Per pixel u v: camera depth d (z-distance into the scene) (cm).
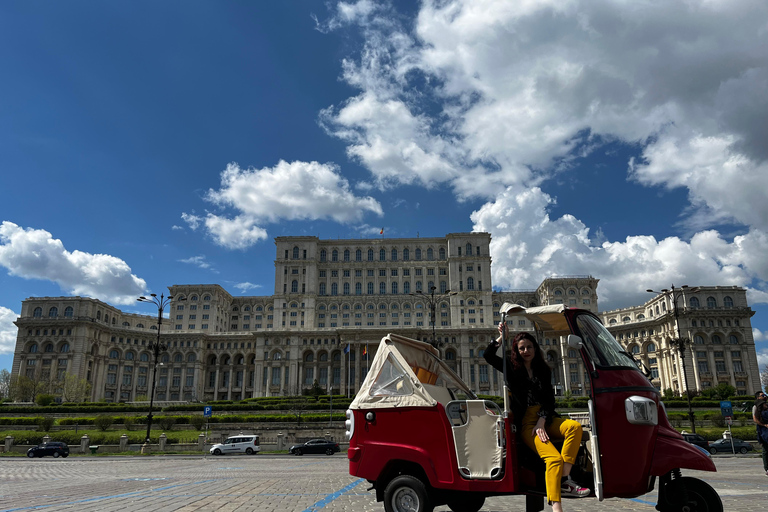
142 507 1093
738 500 1118
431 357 1008
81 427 7488
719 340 12431
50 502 1191
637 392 744
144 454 4666
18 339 13750
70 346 13538
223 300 17175
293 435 5609
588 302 15388
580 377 13262
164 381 14975
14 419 7562
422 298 15612
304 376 14212
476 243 15988
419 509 796
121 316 15850
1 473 2453
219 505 1130
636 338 14162
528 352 770
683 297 12675
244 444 4641
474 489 766
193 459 3888
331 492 1423
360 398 895
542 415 750
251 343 15362
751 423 6303
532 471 763
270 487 1573
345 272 16425
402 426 845
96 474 2328
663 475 778
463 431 796
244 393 15162
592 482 766
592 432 718
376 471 848
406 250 16600
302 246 16262
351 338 13700
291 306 15725
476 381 13525
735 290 12744
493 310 15625
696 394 10931
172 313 16362
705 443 4162
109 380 14425
